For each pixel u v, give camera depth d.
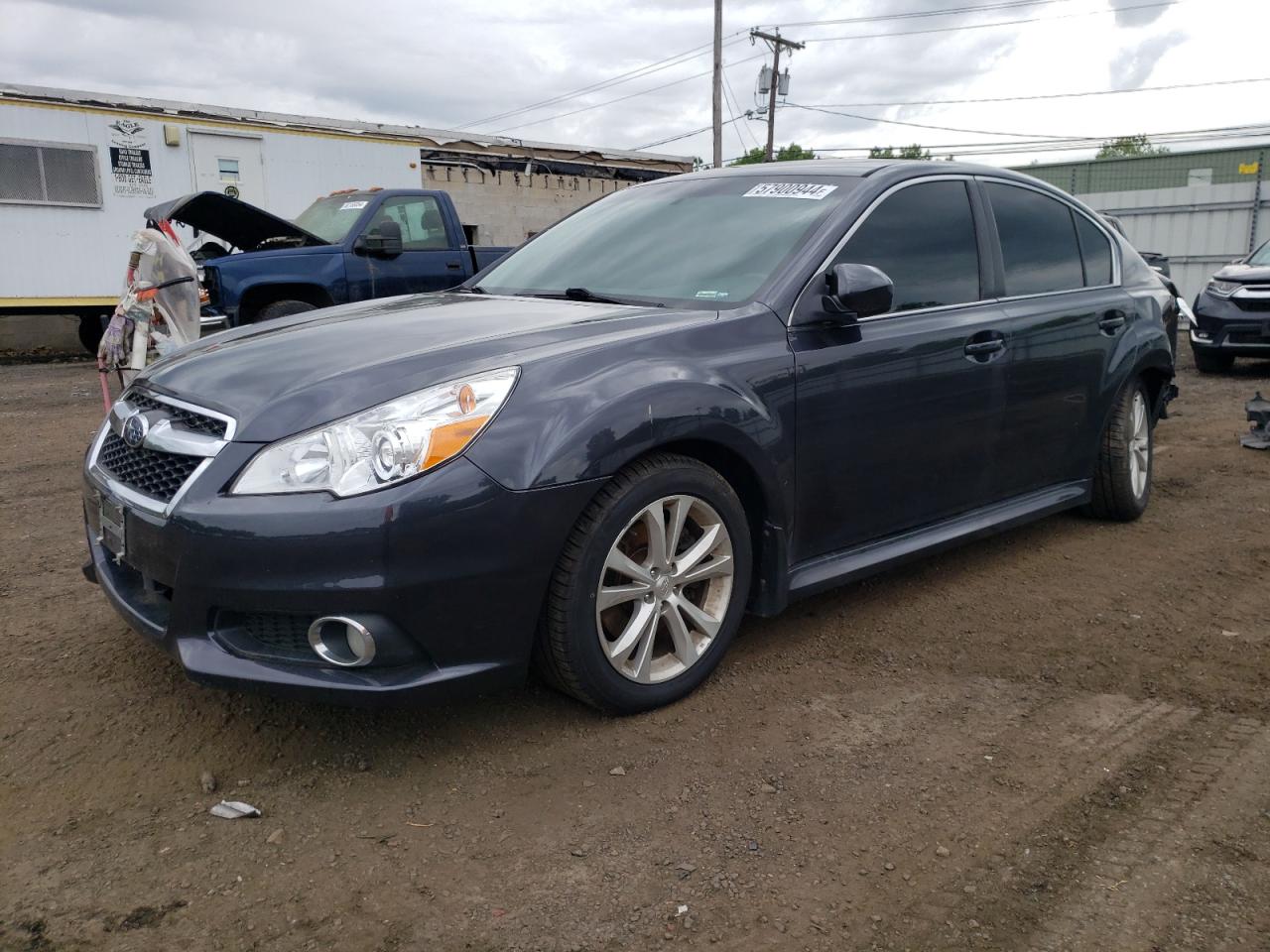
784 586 3.22
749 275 3.37
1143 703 3.08
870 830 2.41
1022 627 3.67
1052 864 2.28
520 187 24.00
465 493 2.48
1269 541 4.68
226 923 2.09
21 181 13.30
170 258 7.35
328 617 2.44
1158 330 4.84
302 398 2.59
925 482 3.67
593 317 3.13
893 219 3.66
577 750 2.78
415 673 2.54
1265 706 3.04
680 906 2.14
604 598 2.78
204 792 2.58
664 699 2.98
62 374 12.80
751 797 2.55
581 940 2.04
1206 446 7.00
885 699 3.09
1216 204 22.53
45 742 2.82
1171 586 4.09
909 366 3.50
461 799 2.54
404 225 10.19
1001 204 4.17
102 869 2.26
